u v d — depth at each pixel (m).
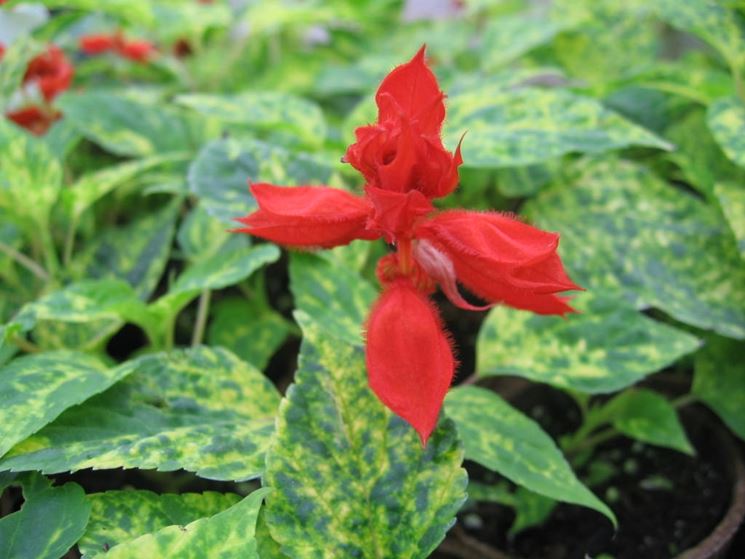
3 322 0.26
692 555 0.22
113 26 0.45
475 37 0.46
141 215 0.30
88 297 0.22
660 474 0.26
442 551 0.23
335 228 0.18
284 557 0.18
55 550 0.18
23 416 0.19
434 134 0.17
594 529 0.25
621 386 0.22
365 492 0.18
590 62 0.36
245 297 0.31
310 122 0.28
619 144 0.24
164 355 0.21
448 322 0.31
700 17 0.28
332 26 0.43
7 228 0.28
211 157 0.24
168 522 0.18
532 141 0.25
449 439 0.19
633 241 0.26
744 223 0.24
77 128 0.31
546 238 0.17
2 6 0.32
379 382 0.17
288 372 0.30
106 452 0.18
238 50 0.39
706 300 0.25
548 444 0.21
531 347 0.23
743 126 0.25
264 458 0.19
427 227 0.18
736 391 0.26
